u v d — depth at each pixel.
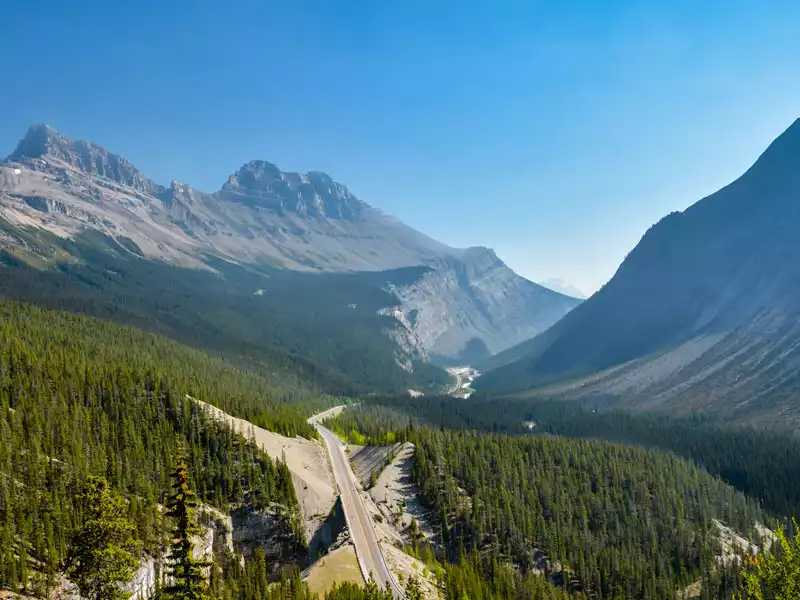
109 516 81.12
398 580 116.44
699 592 156.25
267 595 109.56
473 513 163.88
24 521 94.75
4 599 79.62
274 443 185.62
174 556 57.03
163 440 149.38
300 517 146.12
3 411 130.00
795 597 45.41
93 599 78.88
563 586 152.88
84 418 141.88
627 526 178.25
